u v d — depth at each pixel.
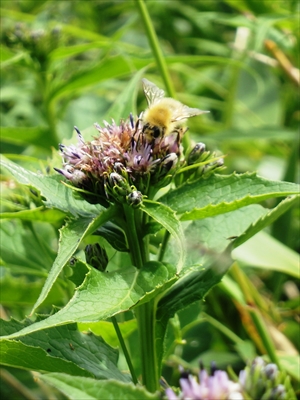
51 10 0.72
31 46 0.50
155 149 0.30
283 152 0.62
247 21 0.52
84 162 0.29
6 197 0.38
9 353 0.29
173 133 0.31
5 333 0.30
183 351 0.47
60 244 0.27
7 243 0.41
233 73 0.62
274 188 0.29
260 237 0.43
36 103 0.63
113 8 0.75
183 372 0.28
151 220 0.30
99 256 0.30
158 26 0.77
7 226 0.41
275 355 0.39
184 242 0.27
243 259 0.41
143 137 0.30
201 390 0.25
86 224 0.28
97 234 0.30
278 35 0.55
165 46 0.77
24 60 0.50
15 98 0.62
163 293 0.31
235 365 0.45
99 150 0.29
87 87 0.54
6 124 0.62
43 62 0.50
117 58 0.47
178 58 0.50
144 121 0.31
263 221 0.30
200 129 0.64
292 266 0.41
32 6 0.73
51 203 0.30
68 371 0.30
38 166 0.45
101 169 0.29
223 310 0.48
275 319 0.47
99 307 0.27
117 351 0.31
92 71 0.48
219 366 0.45
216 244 0.33
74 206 0.30
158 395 0.25
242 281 0.43
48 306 0.45
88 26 0.77
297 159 0.52
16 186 0.38
